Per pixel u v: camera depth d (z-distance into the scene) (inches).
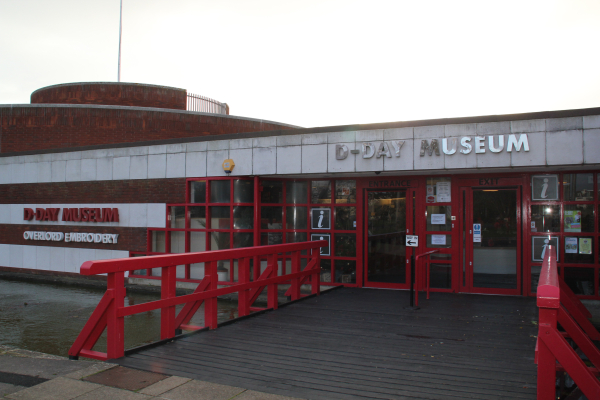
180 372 206.5
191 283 494.0
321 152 413.7
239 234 466.9
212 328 285.0
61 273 571.5
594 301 365.4
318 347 247.6
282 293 472.4
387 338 265.3
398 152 382.0
